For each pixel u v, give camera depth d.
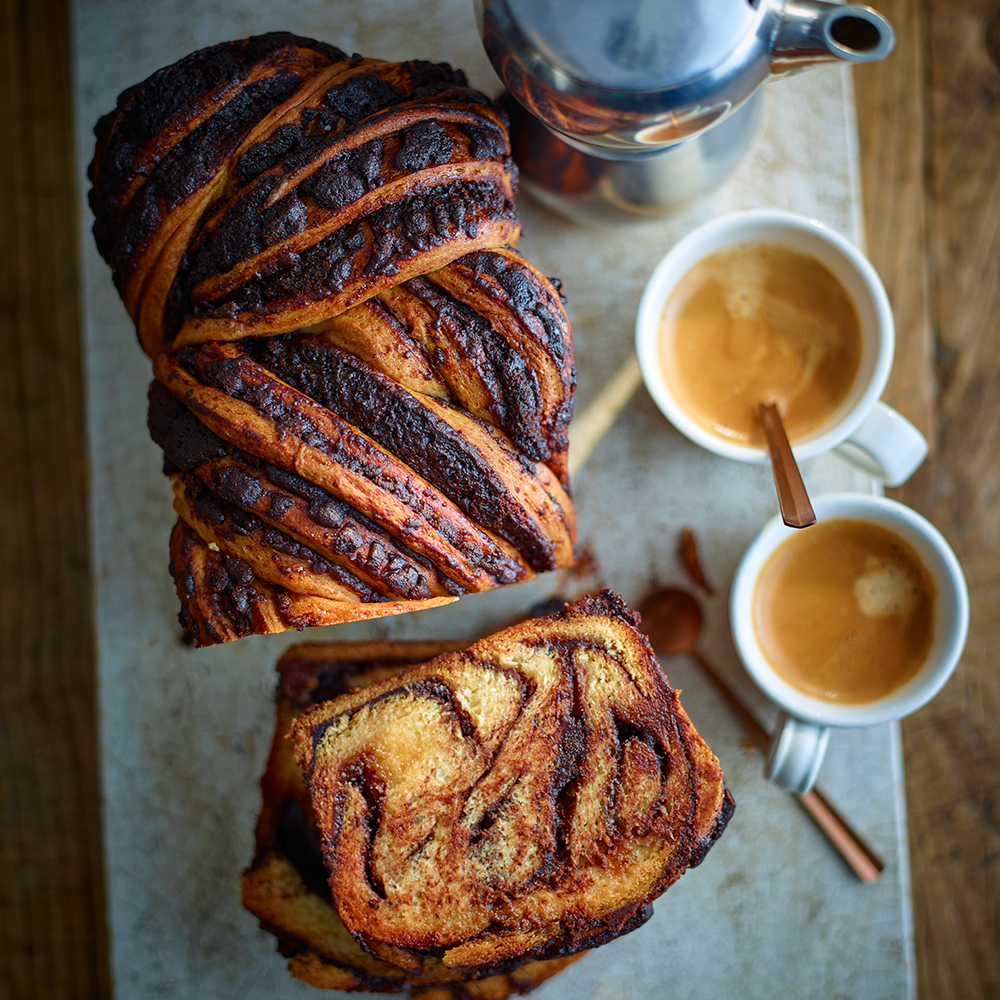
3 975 0.47
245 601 0.37
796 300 0.44
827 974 0.46
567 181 0.44
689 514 0.46
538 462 0.38
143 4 0.46
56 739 0.48
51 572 0.48
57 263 0.48
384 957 0.40
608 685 0.40
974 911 0.47
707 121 0.38
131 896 0.46
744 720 0.45
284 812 0.45
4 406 0.48
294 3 0.46
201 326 0.37
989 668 0.48
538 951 0.40
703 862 0.46
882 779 0.46
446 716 0.40
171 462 0.39
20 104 0.48
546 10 0.35
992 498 0.48
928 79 0.48
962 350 0.48
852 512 0.43
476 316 0.37
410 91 0.39
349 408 0.37
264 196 0.37
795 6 0.36
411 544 0.37
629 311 0.46
